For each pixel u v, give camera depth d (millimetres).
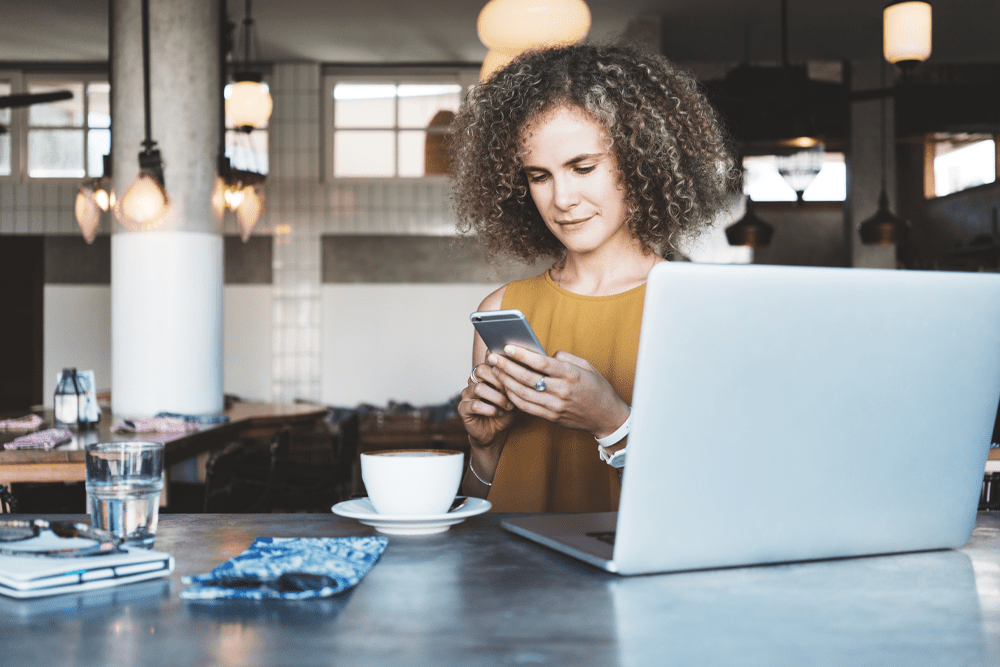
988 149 8438
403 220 7211
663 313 583
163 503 2951
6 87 7109
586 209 1153
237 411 4422
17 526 663
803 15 5938
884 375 663
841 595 590
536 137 1130
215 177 3783
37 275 7258
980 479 732
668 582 623
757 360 617
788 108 3986
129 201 3457
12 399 7305
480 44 6723
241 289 7199
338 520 871
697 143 1227
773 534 663
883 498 692
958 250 8070
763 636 501
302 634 504
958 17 5914
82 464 2564
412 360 7223
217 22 3822
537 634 504
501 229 1392
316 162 7160
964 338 686
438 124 7328
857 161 6996
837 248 8523
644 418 600
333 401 7195
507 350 892
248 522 858
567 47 1199
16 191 7078
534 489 1205
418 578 631
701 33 6293
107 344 7117
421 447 6266
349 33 6445
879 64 6969
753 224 5145
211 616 540
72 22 6105
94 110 7160
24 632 508
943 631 512
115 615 541
